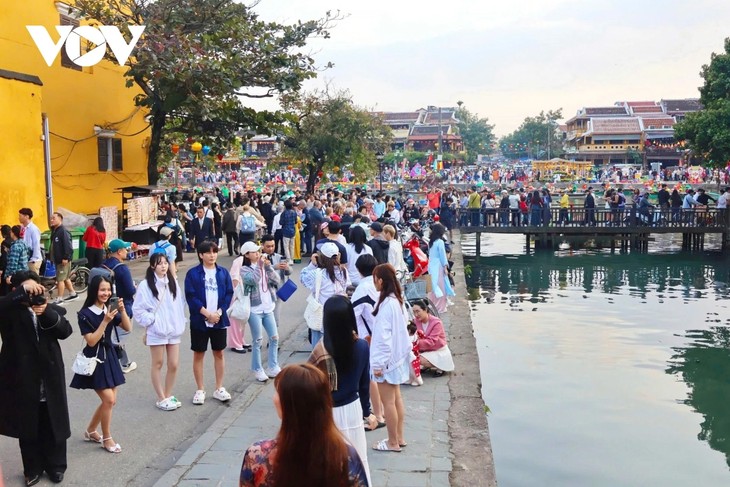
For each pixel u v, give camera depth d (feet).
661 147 289.33
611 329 57.82
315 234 65.36
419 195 180.04
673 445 32.86
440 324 31.55
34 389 19.25
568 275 88.94
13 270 40.47
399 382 21.66
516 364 46.91
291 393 10.07
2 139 48.62
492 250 113.70
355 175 116.67
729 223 104.42
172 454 22.33
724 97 126.62
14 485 19.72
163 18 62.54
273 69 69.36
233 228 70.54
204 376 30.78
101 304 21.91
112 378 22.02
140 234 67.67
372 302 22.39
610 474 29.32
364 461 16.10
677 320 61.26
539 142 399.65
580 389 41.47
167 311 26.14
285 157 110.52
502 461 30.53
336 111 105.50
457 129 342.85
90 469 21.02
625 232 106.22
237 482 19.66
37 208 52.31
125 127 76.33
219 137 74.38
